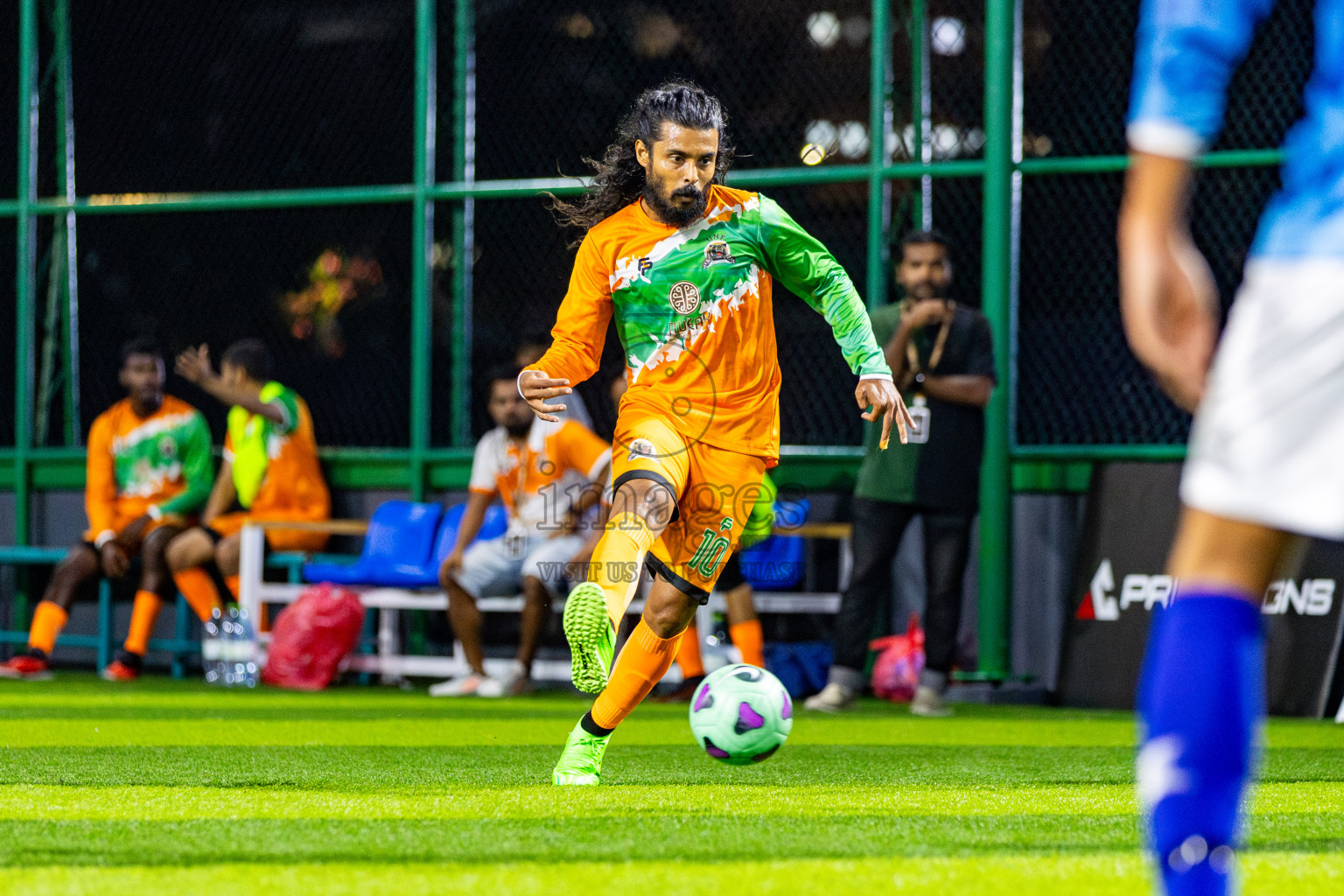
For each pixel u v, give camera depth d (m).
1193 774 5.04
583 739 12.13
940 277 23.42
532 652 27.20
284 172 34.47
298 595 29.50
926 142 29.50
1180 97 4.75
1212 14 4.75
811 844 8.38
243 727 18.59
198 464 31.47
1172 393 4.96
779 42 31.31
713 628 28.20
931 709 23.52
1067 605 26.97
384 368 33.50
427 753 15.04
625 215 12.31
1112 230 28.89
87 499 31.72
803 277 12.24
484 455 27.48
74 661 33.91
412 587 28.48
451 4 33.16
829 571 29.72
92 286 35.09
